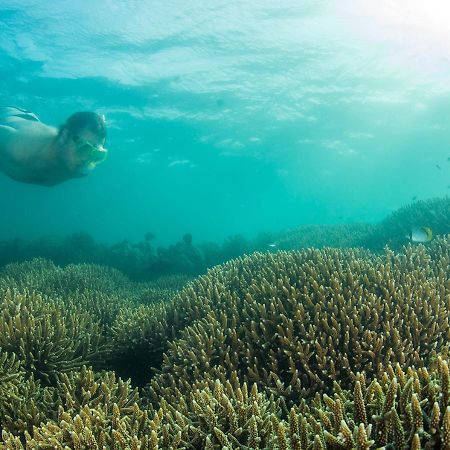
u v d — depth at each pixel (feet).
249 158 162.09
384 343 12.49
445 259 19.74
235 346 13.87
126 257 60.64
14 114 21.03
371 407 7.68
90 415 9.62
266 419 8.66
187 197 270.46
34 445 8.58
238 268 22.54
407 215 41.32
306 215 526.98
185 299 18.88
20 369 13.10
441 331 13.07
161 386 13.30
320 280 16.57
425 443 6.43
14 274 36.24
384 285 15.61
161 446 8.61
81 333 16.47
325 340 12.76
